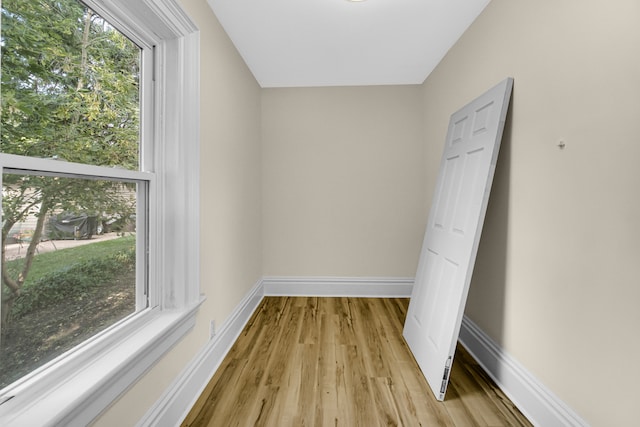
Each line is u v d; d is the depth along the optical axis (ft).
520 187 5.78
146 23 4.79
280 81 11.41
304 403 5.73
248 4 6.84
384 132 11.89
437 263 7.61
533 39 5.38
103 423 3.56
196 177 5.72
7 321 2.89
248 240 9.93
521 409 5.57
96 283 3.99
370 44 8.80
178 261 5.37
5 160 2.69
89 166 3.71
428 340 6.86
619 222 3.86
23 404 2.91
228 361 7.20
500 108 6.03
